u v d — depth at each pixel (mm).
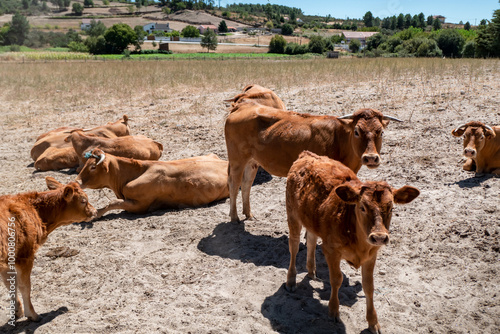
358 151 5984
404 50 53188
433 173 8602
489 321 4750
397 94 14648
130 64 34031
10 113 16250
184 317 4996
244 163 7402
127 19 175500
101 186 8125
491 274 5492
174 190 8188
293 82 19016
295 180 5262
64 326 4891
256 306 5195
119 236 7121
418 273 5672
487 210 6852
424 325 4762
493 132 8023
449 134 10508
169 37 125188
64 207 5621
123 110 15898
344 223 4461
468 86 14836
